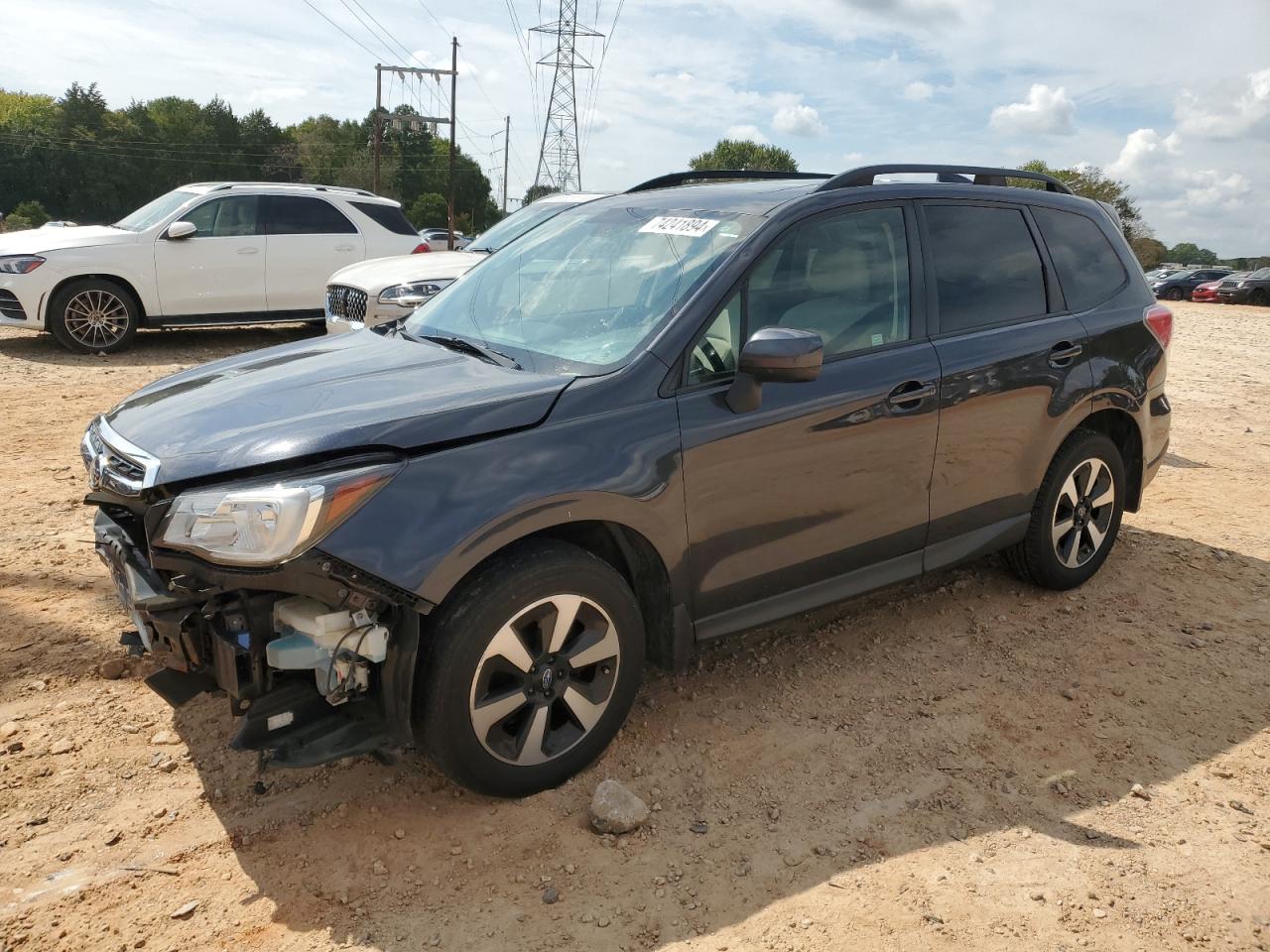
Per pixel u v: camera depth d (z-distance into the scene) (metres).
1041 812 2.99
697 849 2.76
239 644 2.55
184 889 2.55
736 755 3.23
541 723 2.89
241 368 3.43
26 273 10.35
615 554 3.25
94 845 2.71
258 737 2.58
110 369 9.96
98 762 3.09
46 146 97.69
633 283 3.42
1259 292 31.47
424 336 3.71
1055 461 4.36
